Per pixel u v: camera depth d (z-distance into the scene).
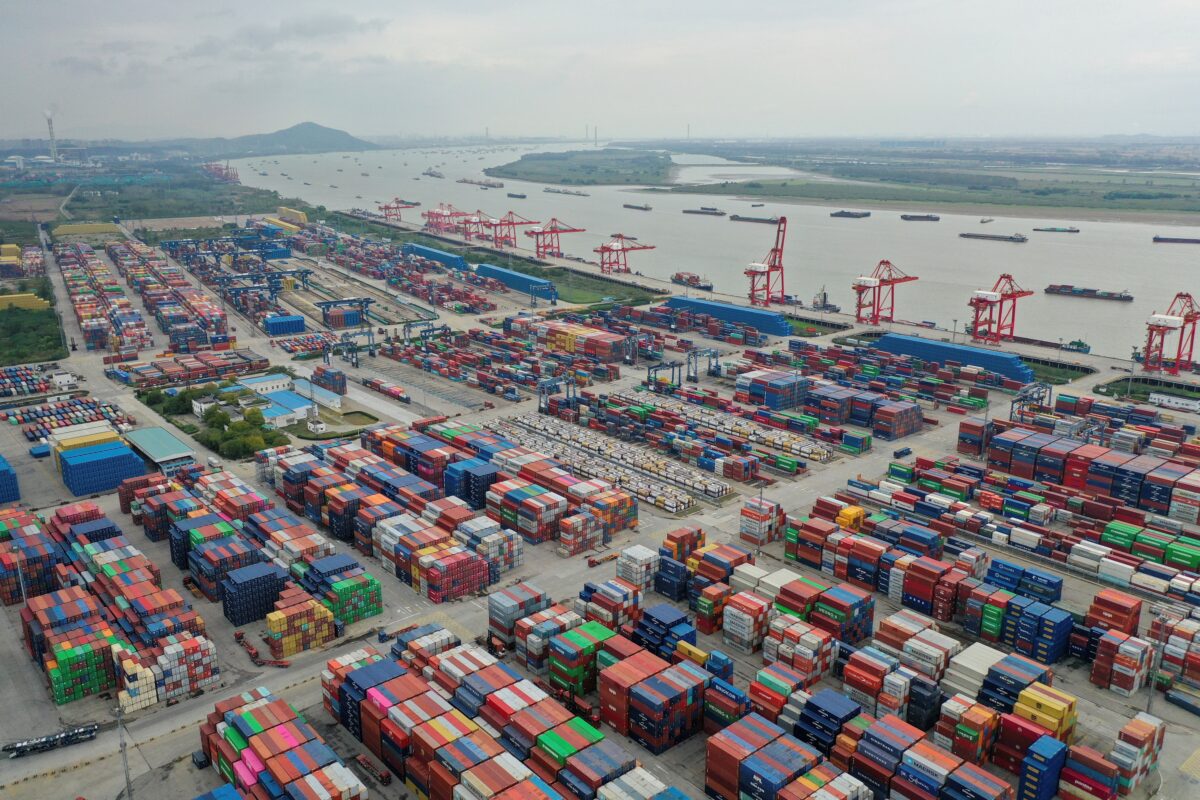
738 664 118.00
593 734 93.88
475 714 100.00
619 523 158.50
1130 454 185.12
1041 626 117.06
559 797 83.50
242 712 97.75
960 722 97.25
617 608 120.69
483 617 129.88
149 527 155.88
